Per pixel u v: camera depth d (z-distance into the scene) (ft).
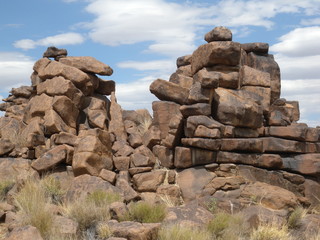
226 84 50.44
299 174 45.80
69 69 55.26
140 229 29.01
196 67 53.88
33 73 61.77
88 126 55.11
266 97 51.42
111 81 60.59
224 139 45.34
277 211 39.11
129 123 56.54
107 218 33.14
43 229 29.53
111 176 43.73
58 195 41.57
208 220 34.86
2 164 48.88
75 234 29.73
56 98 52.19
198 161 45.29
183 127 48.26
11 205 38.40
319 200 44.27
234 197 42.47
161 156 48.03
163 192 43.16
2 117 60.75
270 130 47.62
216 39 51.19
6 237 26.68
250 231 34.63
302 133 46.11
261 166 45.24
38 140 50.16
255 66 55.62
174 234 29.48
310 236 34.53
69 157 46.75
